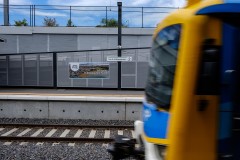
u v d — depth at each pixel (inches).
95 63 1027.9
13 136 397.7
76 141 389.4
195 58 133.6
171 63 153.6
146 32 1157.7
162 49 169.0
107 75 1029.2
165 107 153.0
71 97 562.3
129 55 1035.3
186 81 134.0
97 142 386.6
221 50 135.9
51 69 1039.6
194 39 134.2
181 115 133.6
